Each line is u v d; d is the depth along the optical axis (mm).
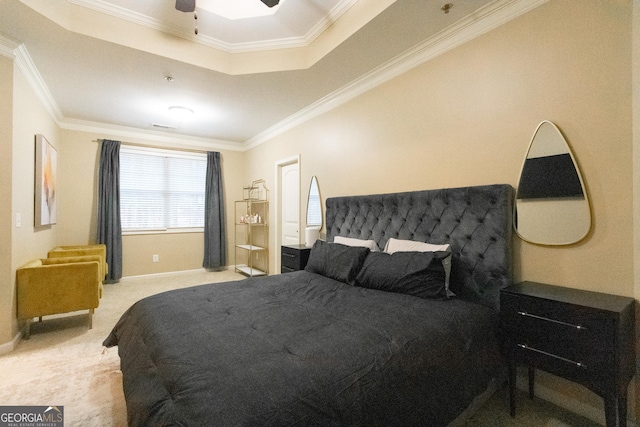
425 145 2436
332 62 2672
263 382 922
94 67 2746
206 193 5434
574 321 1354
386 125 2785
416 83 2504
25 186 2689
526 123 1831
